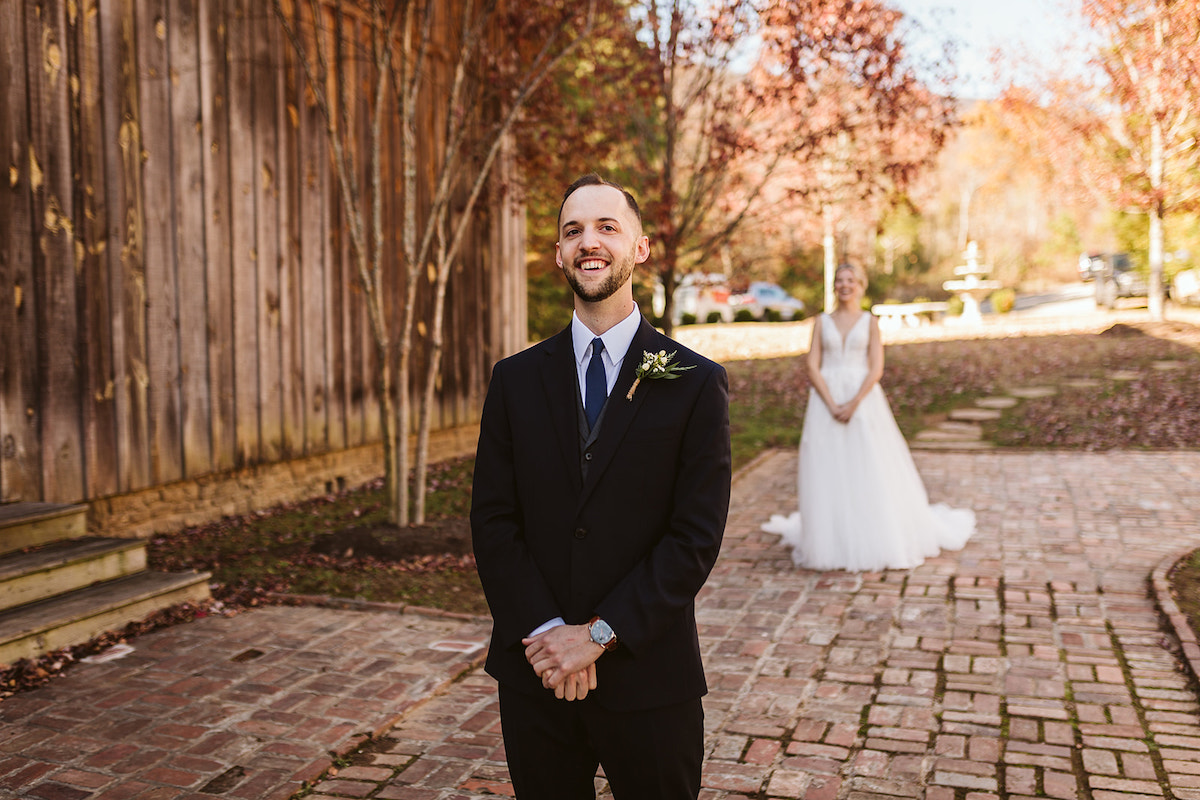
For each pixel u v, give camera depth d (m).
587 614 1.86
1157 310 16.08
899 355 15.20
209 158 6.50
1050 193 18.72
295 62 7.21
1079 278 45.94
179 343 6.32
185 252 6.34
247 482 7.20
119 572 4.86
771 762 3.15
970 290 19.17
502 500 1.98
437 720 3.52
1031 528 6.43
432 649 4.29
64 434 5.55
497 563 1.92
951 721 3.45
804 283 27.94
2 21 5.14
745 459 9.86
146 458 6.10
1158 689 3.69
